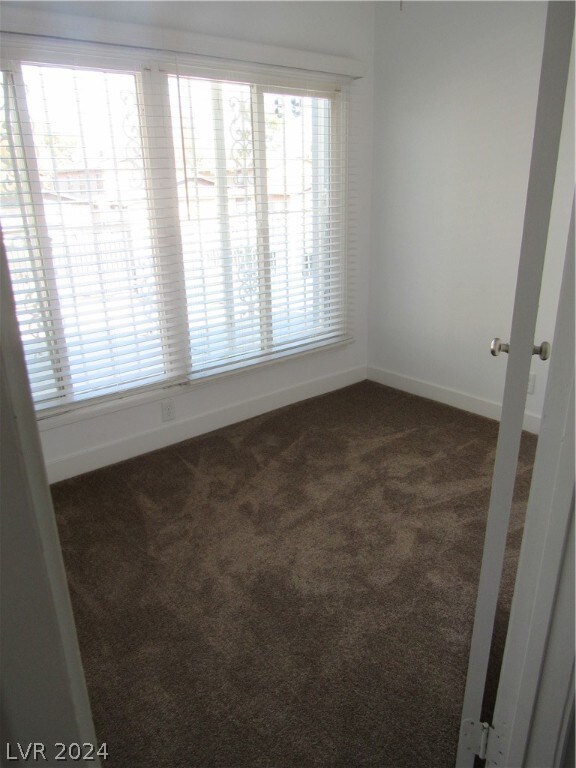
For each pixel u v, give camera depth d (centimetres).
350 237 350
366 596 188
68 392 254
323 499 246
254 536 221
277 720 145
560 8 76
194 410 306
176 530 226
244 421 327
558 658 98
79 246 244
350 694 152
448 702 149
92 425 270
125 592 192
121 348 271
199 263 286
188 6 251
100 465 277
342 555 209
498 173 290
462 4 284
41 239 232
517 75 271
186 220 273
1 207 221
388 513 235
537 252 86
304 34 295
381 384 381
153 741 140
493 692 147
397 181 337
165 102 252
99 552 214
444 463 275
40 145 225
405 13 308
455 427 315
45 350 241
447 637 170
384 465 274
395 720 144
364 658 163
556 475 90
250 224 298
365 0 314
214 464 279
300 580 196
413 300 349
